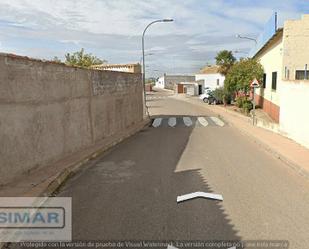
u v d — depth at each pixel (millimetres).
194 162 10250
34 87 8070
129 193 7082
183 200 6633
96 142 13406
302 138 12531
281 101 15555
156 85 123125
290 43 18641
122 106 17984
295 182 8016
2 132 6770
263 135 15414
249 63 29844
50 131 9055
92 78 12898
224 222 5535
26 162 7750
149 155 11422
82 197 6840
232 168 9461
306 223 5523
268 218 5730
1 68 6695
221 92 42250
